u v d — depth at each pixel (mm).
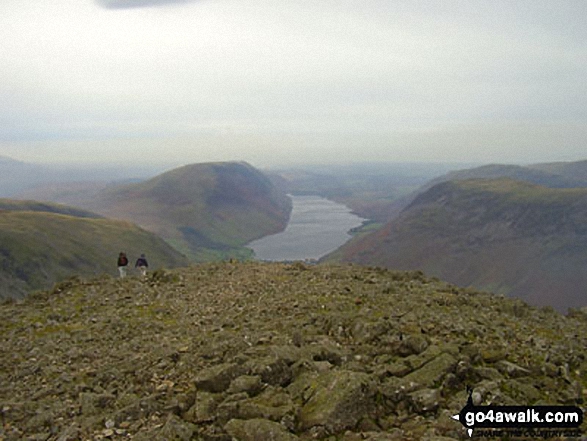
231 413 9836
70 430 9883
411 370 11641
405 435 9078
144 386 11977
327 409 9570
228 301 22266
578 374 12125
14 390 13109
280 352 12266
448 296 21484
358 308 18500
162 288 26344
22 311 22750
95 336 18000
